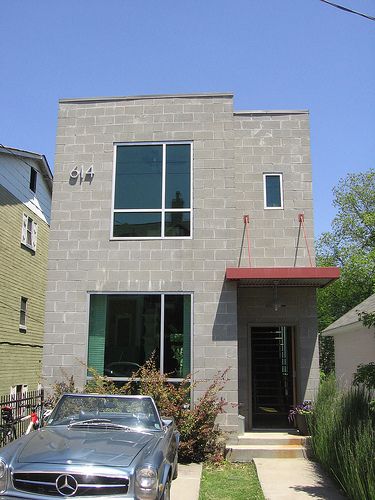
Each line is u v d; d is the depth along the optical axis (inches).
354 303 1165.1
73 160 479.5
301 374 471.5
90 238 462.9
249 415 470.0
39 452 211.9
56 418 269.7
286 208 492.1
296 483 338.3
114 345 446.0
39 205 858.1
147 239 458.9
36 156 797.9
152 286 450.6
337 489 323.3
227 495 314.5
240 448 413.4
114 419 264.5
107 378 425.7
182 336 442.3
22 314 792.9
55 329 449.4
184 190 468.4
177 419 398.6
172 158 475.5
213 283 447.8
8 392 727.1
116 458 207.8
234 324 438.9
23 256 786.8
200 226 458.6
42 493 197.2
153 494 199.0
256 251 484.7
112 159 478.3
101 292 453.4
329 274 421.7
